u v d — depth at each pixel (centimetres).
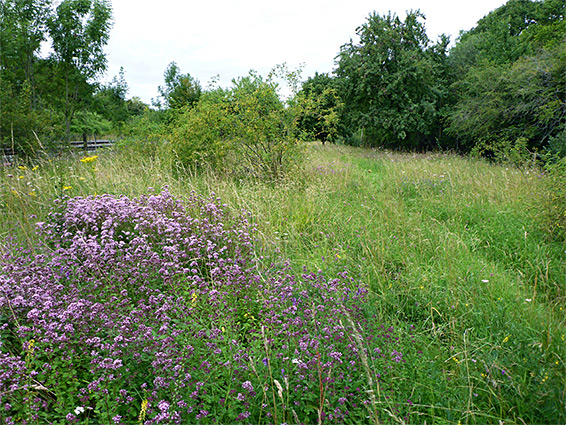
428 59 2638
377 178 1114
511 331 334
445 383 285
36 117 1216
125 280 385
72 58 1820
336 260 488
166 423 225
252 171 960
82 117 2748
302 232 591
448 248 507
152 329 293
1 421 226
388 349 313
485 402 270
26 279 351
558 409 246
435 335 341
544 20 3322
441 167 1200
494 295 402
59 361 263
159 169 891
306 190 791
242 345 310
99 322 305
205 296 356
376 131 2802
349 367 287
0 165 923
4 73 1678
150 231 476
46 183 711
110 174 786
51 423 230
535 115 1619
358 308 357
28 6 1712
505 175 862
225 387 264
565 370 273
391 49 2578
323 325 328
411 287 428
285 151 972
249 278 400
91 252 388
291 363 278
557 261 480
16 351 297
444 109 2630
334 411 243
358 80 2639
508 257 524
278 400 258
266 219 621
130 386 259
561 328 329
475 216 672
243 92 1012
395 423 247
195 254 453
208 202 596
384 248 527
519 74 1741
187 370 261
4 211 599
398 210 686
